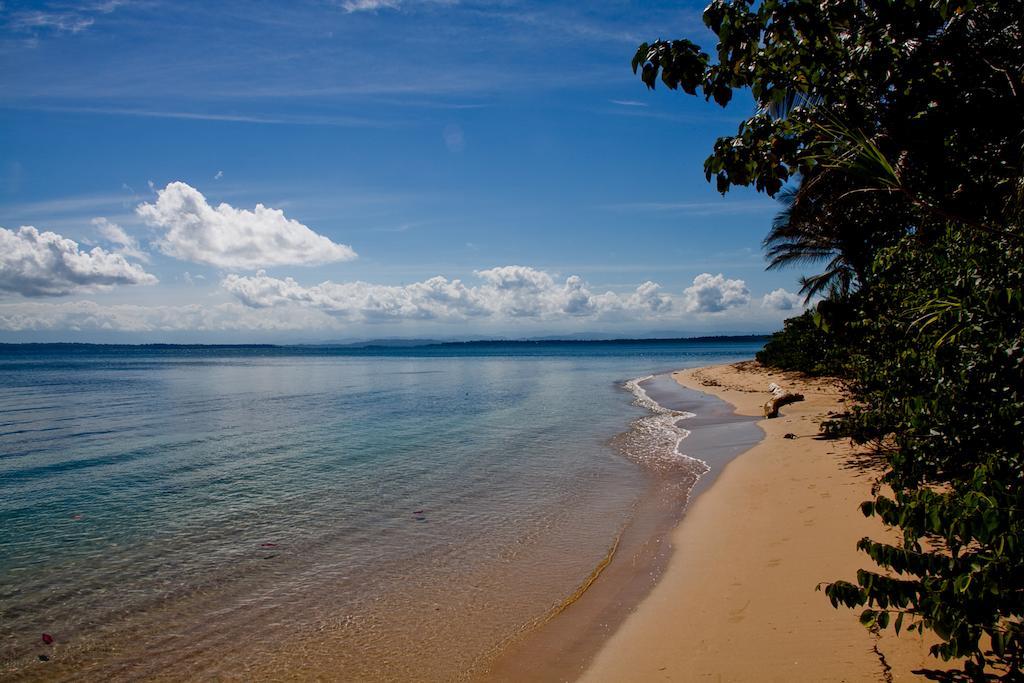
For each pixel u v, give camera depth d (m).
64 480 11.95
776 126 3.94
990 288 5.06
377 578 6.57
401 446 14.96
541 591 6.07
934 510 3.15
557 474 11.35
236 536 8.15
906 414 6.34
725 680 3.99
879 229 11.66
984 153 5.83
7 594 6.34
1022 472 3.95
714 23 3.77
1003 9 4.52
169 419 21.81
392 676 4.61
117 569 7.01
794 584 5.33
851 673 3.78
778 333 34.03
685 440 14.59
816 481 8.66
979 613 2.90
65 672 4.81
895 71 3.97
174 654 5.06
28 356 147.38
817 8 3.65
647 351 159.12
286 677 4.65
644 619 5.20
